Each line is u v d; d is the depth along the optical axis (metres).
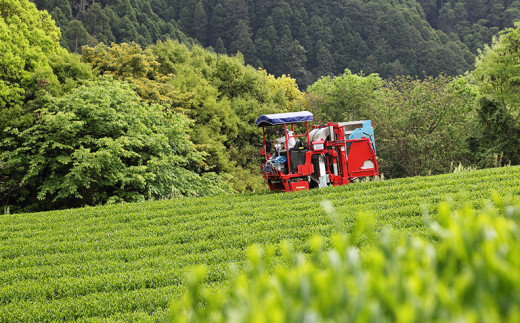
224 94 37.72
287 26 117.75
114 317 6.84
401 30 111.06
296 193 16.81
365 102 32.34
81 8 114.94
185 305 1.18
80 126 21.72
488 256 0.89
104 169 21.42
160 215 15.17
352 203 13.89
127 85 25.42
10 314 7.28
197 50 40.81
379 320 0.78
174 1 137.38
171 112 27.59
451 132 26.03
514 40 33.41
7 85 25.52
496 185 13.42
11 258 11.38
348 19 120.06
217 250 10.11
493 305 0.76
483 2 133.75
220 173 28.72
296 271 1.04
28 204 23.92
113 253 10.83
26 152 22.62
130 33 100.00
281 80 51.06
